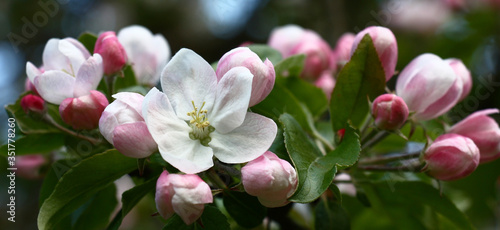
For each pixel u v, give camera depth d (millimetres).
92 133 426
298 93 484
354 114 444
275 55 478
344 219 447
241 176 393
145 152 392
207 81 403
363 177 452
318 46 508
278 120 415
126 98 395
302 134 420
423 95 430
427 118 435
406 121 437
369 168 440
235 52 400
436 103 431
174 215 402
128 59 471
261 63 398
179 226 400
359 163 447
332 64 524
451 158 421
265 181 385
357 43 438
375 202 470
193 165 390
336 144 442
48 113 452
